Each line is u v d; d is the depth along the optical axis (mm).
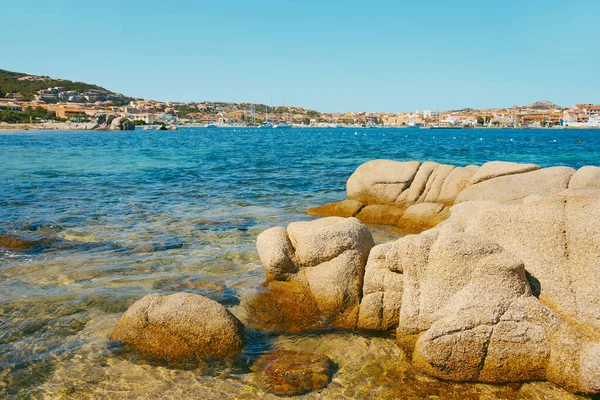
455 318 4672
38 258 7789
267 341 5387
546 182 9695
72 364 4910
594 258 4766
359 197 11508
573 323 4664
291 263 6113
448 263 4949
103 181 17172
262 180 17891
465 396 4461
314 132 115688
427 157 29031
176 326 5160
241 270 7359
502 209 5406
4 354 5066
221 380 4699
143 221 10375
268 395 4492
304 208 12273
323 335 5504
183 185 16344
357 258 5867
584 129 131125
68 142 46094
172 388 4582
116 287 6672
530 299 4727
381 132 114938
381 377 4734
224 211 11727
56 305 6117
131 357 5031
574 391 4398
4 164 23047
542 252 5043
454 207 7574
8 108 111938
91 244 8555
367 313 5508
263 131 123812
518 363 4578
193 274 7176
